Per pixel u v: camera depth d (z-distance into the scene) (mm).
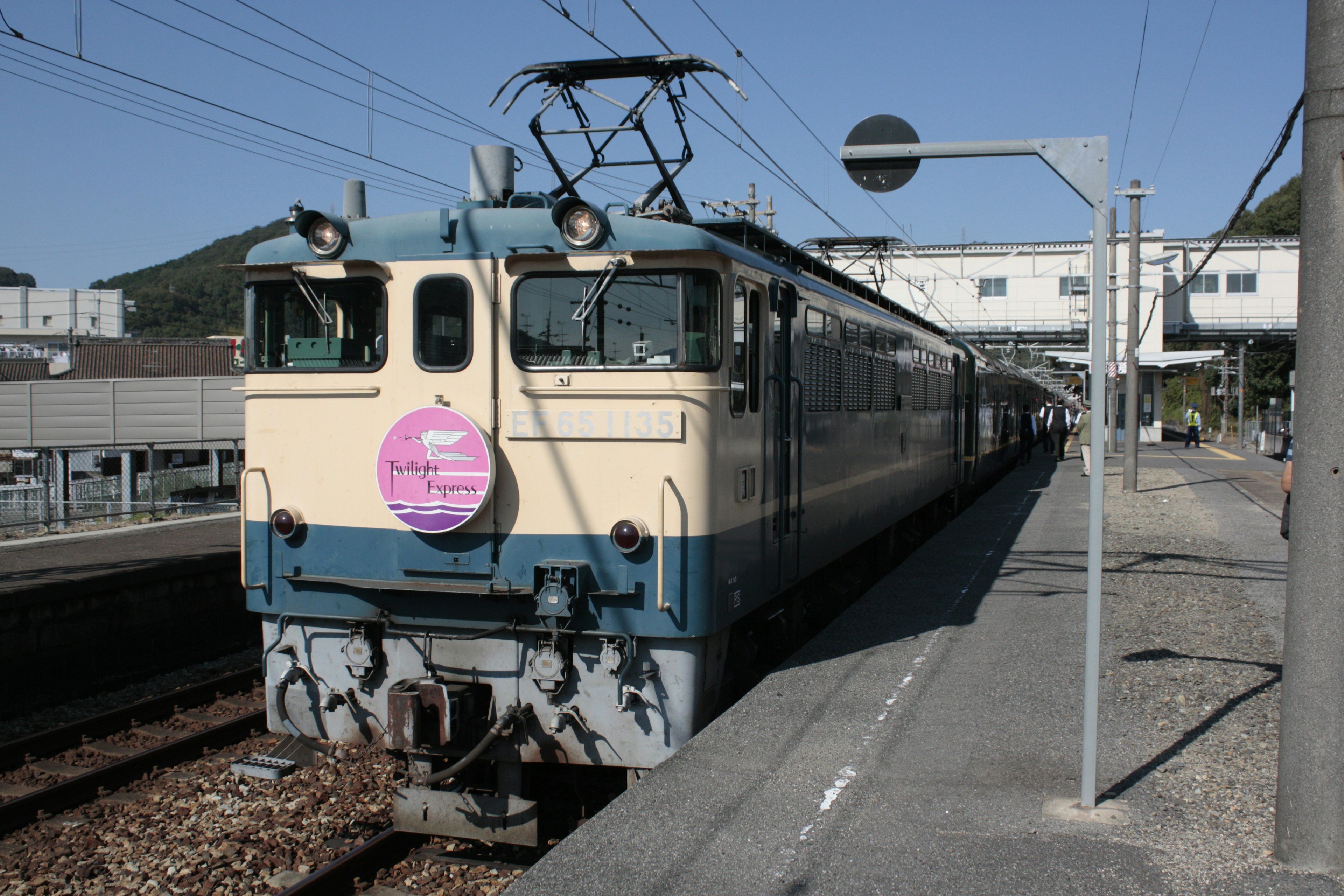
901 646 7496
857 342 8945
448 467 5406
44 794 6055
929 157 4859
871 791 4746
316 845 5477
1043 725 5695
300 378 5730
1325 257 3693
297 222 5703
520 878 3914
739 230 6750
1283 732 3984
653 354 5297
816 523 7637
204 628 10289
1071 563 11383
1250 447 41094
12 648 8188
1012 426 28078
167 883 5043
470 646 5484
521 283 5418
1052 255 42125
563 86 7176
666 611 5270
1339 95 3604
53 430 20172
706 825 4387
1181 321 42125
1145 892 3764
